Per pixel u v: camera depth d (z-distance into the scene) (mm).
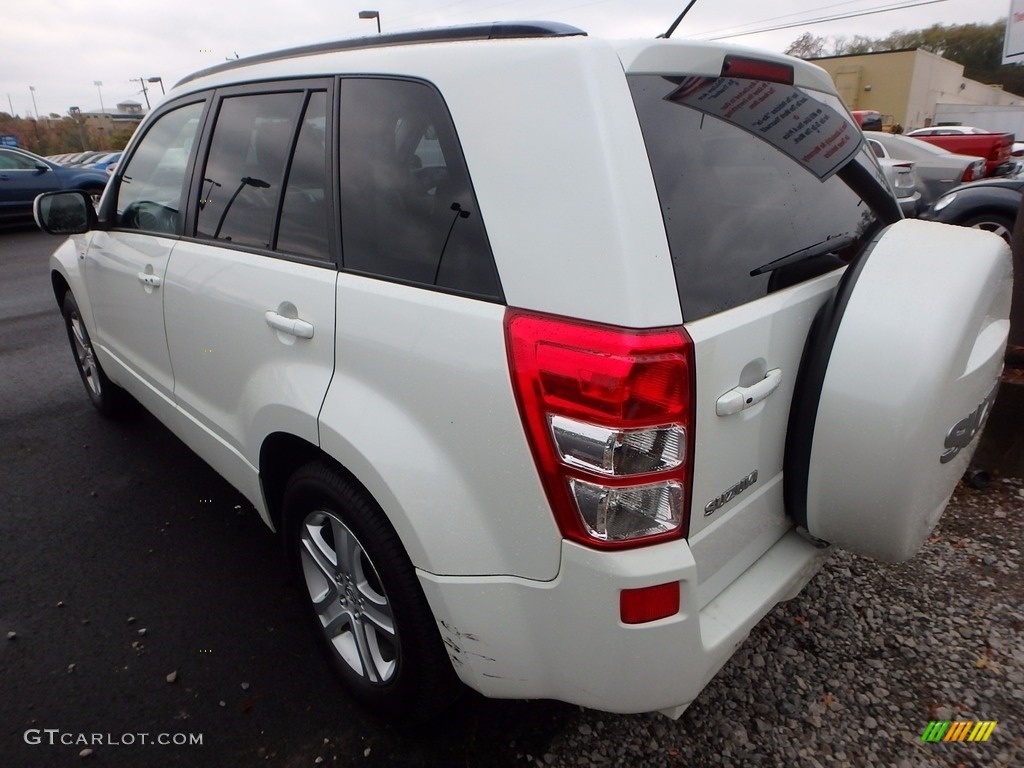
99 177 13477
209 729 2068
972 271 1569
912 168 9320
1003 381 3154
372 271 1737
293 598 2635
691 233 1395
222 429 2430
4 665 2295
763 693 2146
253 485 2326
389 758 1972
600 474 1305
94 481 3477
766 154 1698
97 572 2779
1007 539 2828
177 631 2459
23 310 7094
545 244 1368
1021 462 3193
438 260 1575
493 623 1557
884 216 2139
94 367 3965
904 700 2115
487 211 1467
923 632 2371
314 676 2270
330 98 1943
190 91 2686
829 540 1774
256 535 3029
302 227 1990
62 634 2438
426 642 1765
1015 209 6285
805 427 1625
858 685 2170
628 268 1276
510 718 2090
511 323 1396
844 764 1917
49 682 2230
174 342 2650
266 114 2193
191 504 3270
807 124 1876
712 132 1548
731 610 1582
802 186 1795
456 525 1529
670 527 1368
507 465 1426
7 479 3492
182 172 2619
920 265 1583
